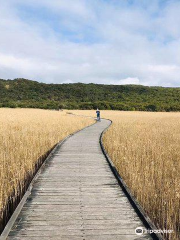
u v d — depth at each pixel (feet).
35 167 30.40
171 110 256.52
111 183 22.40
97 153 37.63
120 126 74.23
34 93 344.28
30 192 19.56
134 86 383.45
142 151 35.35
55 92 351.46
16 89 350.64
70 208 16.51
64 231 13.37
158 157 31.19
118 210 16.24
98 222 14.46
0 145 35.60
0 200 18.76
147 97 329.52
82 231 13.39
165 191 20.80
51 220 14.66
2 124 60.13
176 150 35.99
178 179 23.98
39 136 45.78
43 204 17.21
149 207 19.33
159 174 24.90
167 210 17.46
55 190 20.35
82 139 53.72
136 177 22.97
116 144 39.78
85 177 24.36
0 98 314.14
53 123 69.36
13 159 28.25
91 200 18.06
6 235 12.62
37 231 13.35
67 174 25.50
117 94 347.15
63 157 34.50
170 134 53.06
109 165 29.68
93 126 86.94
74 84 378.53
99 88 370.32
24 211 15.97
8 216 18.93
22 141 38.40
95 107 262.26
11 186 21.48
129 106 261.65
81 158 33.83
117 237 12.81
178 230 16.53
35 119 81.35
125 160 28.76
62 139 51.44
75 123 81.56
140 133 54.54
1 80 375.25
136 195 21.26
